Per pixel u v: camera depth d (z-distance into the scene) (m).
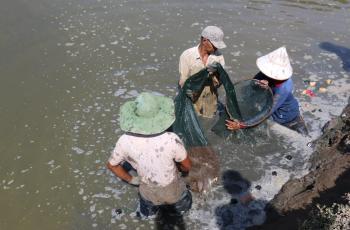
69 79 6.46
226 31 7.88
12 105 5.90
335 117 5.65
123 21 8.17
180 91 4.80
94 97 6.07
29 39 7.45
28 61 6.85
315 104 6.02
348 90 6.33
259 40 7.61
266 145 5.26
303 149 5.22
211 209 4.44
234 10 8.72
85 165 4.97
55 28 7.82
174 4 8.92
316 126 5.61
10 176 4.82
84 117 5.70
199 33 7.81
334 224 3.42
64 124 5.57
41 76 6.51
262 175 4.88
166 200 3.93
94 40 7.51
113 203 4.52
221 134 5.30
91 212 4.42
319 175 4.43
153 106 3.27
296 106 5.23
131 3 8.91
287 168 4.97
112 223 4.31
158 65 6.84
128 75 6.58
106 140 5.33
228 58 7.05
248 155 5.14
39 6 8.58
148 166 3.59
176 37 7.68
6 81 6.37
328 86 6.43
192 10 8.68
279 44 7.51
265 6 8.92
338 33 7.89
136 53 7.17
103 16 8.33
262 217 4.36
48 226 4.26
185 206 4.20
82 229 4.24
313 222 3.58
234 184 4.75
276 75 4.62
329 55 7.21
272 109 4.84
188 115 4.75
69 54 7.08
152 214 4.29
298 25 8.16
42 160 5.03
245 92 5.00
